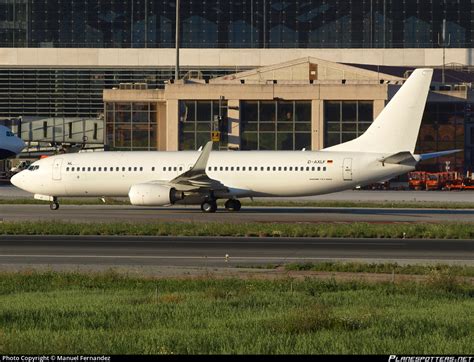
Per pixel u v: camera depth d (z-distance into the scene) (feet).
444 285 321.93
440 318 252.42
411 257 439.63
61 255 446.60
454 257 439.63
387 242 511.40
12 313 262.06
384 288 324.19
